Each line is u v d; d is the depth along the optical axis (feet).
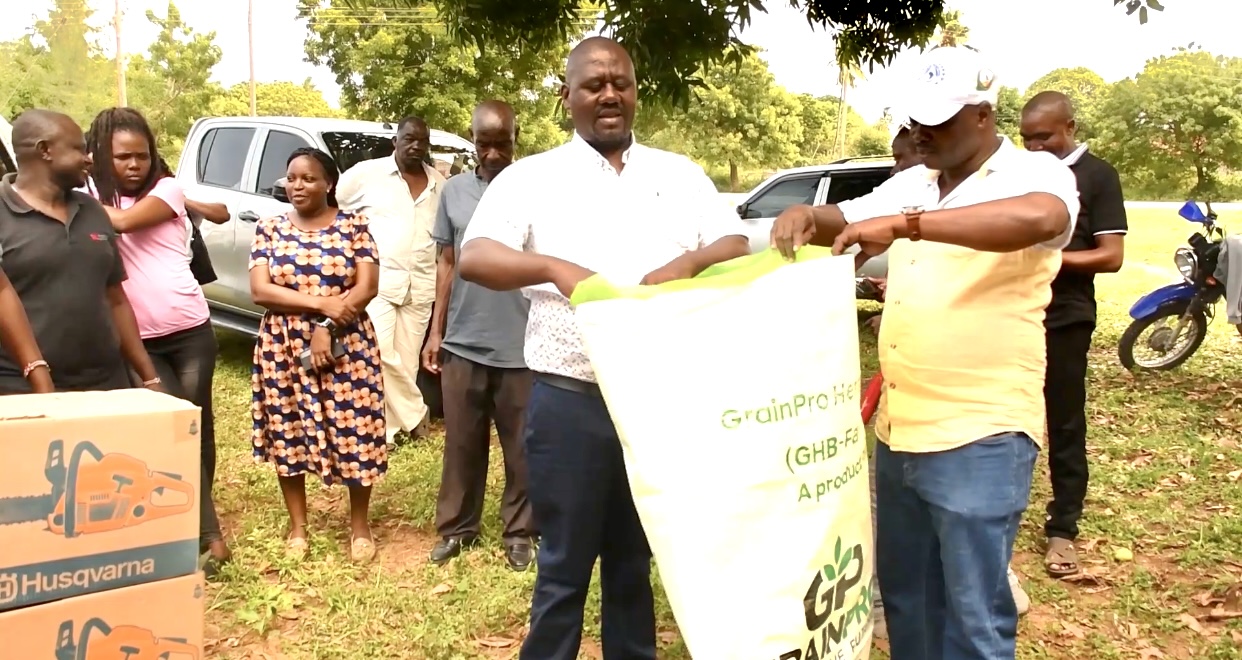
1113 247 10.87
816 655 5.63
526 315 11.66
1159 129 111.96
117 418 7.13
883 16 25.25
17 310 8.95
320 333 11.75
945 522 7.13
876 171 28.12
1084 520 13.51
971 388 7.00
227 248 21.70
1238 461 16.06
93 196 11.15
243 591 11.21
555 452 7.53
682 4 18.58
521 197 7.39
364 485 12.23
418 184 17.19
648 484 5.30
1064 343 11.28
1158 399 20.43
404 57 68.03
